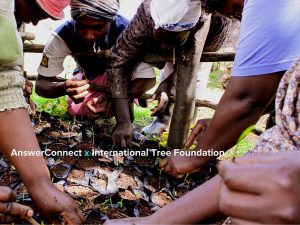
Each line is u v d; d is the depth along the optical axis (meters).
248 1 1.43
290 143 0.97
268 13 1.35
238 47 1.48
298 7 1.33
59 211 1.61
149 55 2.68
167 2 2.17
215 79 5.57
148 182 2.49
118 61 2.63
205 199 1.12
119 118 2.76
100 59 3.01
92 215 2.00
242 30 1.46
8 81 1.61
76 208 1.67
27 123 1.67
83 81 2.79
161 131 3.28
